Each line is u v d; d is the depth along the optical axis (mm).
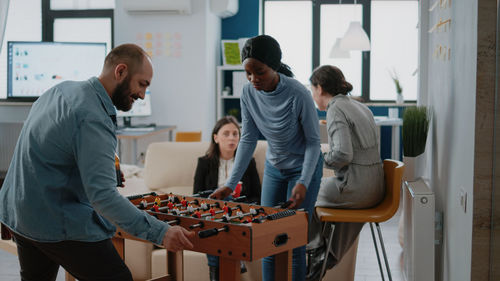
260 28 8242
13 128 6949
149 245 3170
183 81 7168
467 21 2375
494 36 2139
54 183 1915
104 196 1846
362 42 6668
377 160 3119
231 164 3598
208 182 3551
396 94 8078
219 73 7637
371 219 2945
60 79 6695
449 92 2854
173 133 7254
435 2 3539
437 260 3174
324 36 8242
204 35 7082
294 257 2666
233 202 2561
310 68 8312
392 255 4219
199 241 2215
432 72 3717
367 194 3043
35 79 6680
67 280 2914
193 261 3152
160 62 7191
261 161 3816
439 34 3338
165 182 3992
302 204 2697
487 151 2178
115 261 2064
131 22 7180
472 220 2221
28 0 7602
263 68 2461
